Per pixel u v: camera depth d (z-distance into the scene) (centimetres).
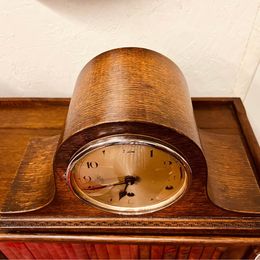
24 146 54
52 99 62
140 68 42
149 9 51
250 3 49
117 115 35
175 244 44
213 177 45
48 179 45
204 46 56
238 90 62
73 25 53
